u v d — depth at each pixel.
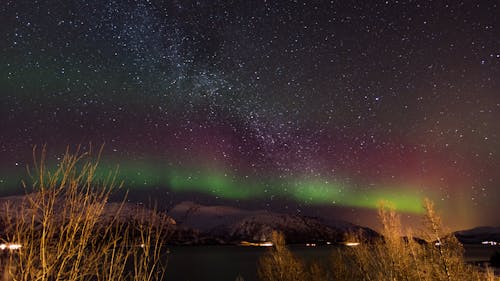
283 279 19.42
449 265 8.76
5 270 2.56
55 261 2.82
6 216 2.82
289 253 20.27
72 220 3.05
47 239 2.86
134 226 3.52
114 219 3.40
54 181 3.15
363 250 13.80
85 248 3.02
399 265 10.76
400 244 11.29
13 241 2.73
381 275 11.75
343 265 16.36
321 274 18.42
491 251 91.25
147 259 3.32
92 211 3.21
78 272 2.87
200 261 95.50
